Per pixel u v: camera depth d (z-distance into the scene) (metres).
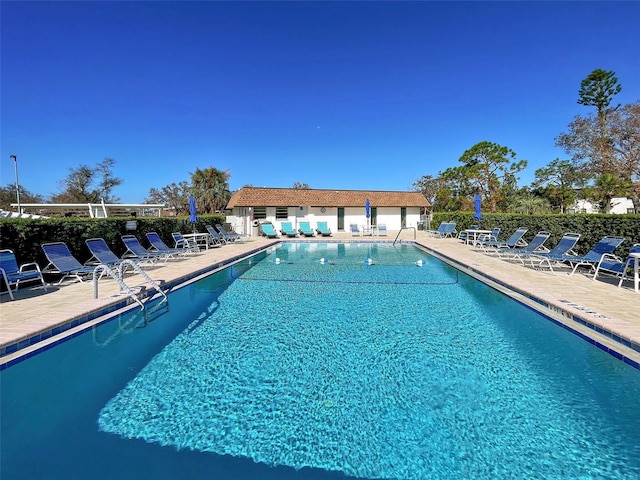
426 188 54.28
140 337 5.96
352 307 7.78
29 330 5.08
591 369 4.75
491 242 14.59
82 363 4.96
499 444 3.26
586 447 3.22
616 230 10.12
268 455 3.10
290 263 14.46
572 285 8.39
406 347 5.52
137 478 2.80
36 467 2.92
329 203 30.61
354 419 3.65
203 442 3.28
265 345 5.62
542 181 42.28
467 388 4.29
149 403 3.95
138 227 14.31
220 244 19.84
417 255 17.03
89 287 8.27
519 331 6.18
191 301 8.26
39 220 9.43
